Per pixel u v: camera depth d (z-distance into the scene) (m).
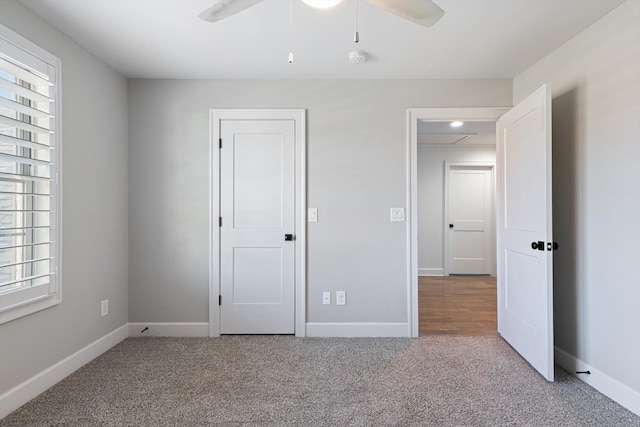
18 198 1.98
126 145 2.96
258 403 1.93
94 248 2.54
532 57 2.58
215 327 3.00
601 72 2.05
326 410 1.86
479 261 5.89
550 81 2.51
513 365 2.41
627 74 1.88
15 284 1.95
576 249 2.27
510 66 2.74
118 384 2.14
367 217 3.01
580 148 2.22
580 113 2.22
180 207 3.00
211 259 3.00
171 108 2.99
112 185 2.77
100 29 2.17
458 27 2.15
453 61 2.65
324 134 3.00
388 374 2.28
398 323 3.00
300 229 3.00
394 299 3.01
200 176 3.01
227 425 1.74
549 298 2.17
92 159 2.51
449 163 5.83
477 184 5.91
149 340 2.90
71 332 2.30
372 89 3.00
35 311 1.99
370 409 1.87
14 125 1.80
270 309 3.02
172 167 3.00
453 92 2.99
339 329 3.00
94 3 1.89
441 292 4.68
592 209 2.13
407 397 1.99
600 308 2.07
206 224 3.01
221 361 2.48
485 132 4.89
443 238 5.88
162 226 3.00
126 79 2.96
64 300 2.23
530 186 2.39
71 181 2.29
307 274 3.01
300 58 2.60
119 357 2.55
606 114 2.02
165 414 1.83
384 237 3.01
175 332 3.00
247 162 3.01
